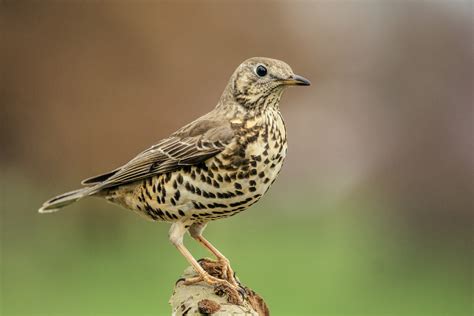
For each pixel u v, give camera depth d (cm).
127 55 1847
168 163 642
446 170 2075
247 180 624
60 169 1806
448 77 2225
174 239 651
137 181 682
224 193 629
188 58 1883
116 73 1833
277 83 638
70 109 1822
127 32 1848
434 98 2184
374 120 2144
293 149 2000
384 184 2064
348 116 2133
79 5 1839
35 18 1852
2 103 1831
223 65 1923
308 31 2159
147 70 1841
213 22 1931
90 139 1797
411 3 2292
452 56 2250
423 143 2120
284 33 2070
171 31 1880
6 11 1834
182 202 646
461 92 2205
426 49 2262
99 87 1822
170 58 1867
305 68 2142
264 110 640
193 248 1480
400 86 2206
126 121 1798
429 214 2006
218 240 1560
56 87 1833
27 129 1831
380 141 2120
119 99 1816
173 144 652
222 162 620
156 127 1808
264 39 2036
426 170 2081
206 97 1864
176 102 1841
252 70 644
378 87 2208
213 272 639
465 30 2277
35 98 1838
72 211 1655
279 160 636
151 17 1862
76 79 1833
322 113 2106
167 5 1881
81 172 1798
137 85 1828
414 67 2239
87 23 1847
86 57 1842
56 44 1856
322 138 2023
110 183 692
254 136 623
